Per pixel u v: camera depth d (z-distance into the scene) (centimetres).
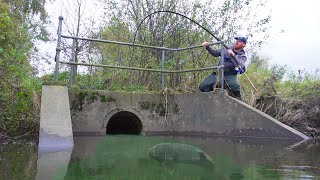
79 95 672
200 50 882
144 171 303
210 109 691
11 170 298
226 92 679
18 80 585
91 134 673
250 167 327
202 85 720
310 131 691
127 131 789
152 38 884
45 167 316
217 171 305
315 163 352
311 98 783
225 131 669
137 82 811
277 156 401
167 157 384
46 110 509
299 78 1077
